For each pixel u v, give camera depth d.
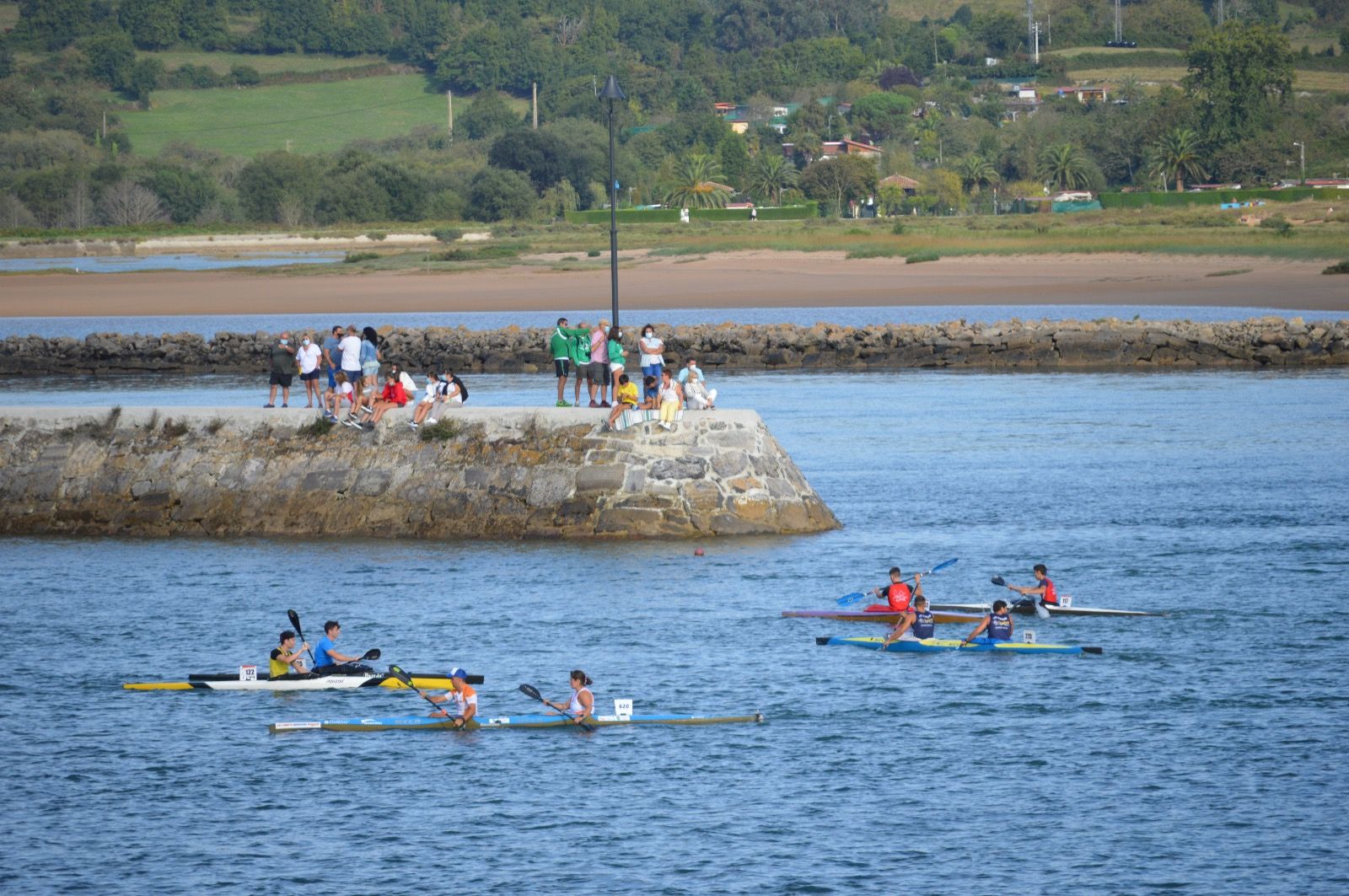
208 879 86.38
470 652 127.81
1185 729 106.25
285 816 95.25
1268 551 157.12
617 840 90.56
